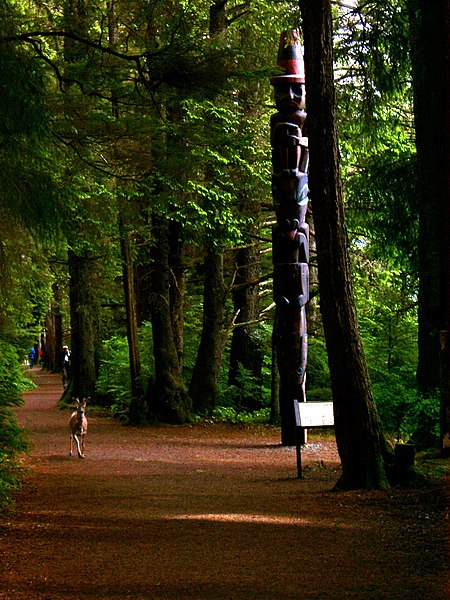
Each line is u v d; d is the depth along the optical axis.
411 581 6.20
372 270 22.42
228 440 19.28
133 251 23.52
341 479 10.83
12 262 12.74
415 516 8.62
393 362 19.27
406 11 15.27
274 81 17.08
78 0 12.61
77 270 28.30
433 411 12.44
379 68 16.17
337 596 5.87
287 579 6.39
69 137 12.34
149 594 6.05
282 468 14.09
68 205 12.12
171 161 13.10
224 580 6.42
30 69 10.66
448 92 9.55
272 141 17.23
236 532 8.27
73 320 28.95
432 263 13.01
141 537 8.16
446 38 9.55
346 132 20.48
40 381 45.56
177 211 20.31
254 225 24.25
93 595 6.05
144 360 26.20
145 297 24.83
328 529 8.26
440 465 10.82
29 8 12.95
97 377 29.61
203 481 12.56
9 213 11.46
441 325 9.73
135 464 14.91
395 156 18.64
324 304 10.77
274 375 22.72
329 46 10.52
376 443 10.62
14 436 12.33
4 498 10.44
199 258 25.80
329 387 23.91
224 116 19.30
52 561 7.21
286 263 17.30
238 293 26.08
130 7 15.79
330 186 10.60
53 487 11.98
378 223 17.22
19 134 11.05
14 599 5.99
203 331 24.62
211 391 24.22
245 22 22.67
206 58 11.30
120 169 15.09
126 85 12.28
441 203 9.70
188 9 18.75
